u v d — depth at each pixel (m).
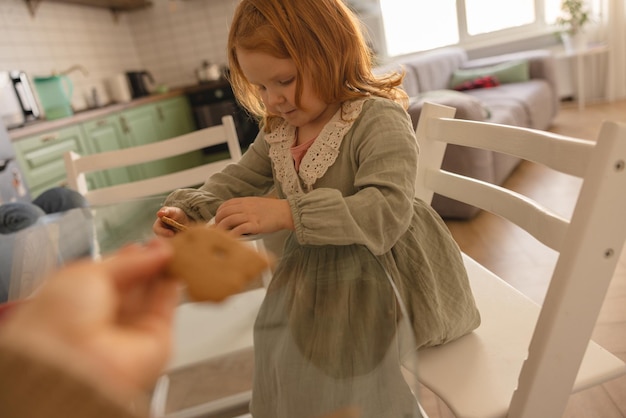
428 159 1.03
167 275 0.29
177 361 0.54
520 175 2.99
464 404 0.68
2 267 0.80
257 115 0.99
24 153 2.45
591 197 0.54
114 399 0.17
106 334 0.19
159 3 4.80
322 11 0.77
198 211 0.85
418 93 3.61
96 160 1.35
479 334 0.82
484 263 2.03
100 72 4.22
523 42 4.95
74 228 0.91
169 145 1.33
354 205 0.67
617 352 1.39
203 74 4.58
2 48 3.12
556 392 0.62
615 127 0.52
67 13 3.88
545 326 0.59
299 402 0.49
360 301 0.57
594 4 4.66
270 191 1.02
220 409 0.51
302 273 0.63
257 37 0.74
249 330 0.57
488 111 2.68
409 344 0.53
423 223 0.83
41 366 0.16
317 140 0.82
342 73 0.80
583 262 0.56
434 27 5.14
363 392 0.49
